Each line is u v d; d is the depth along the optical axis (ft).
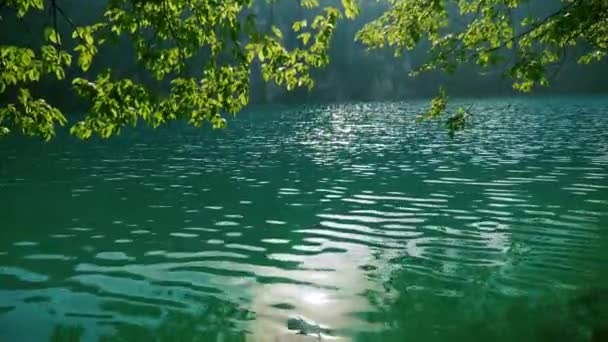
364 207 63.67
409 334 31.65
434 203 64.75
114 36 26.86
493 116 189.67
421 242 49.62
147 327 32.99
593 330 31.78
